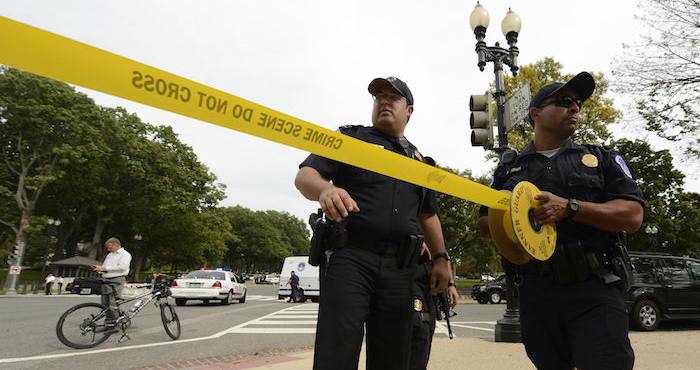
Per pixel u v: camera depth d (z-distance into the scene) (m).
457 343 6.36
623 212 2.04
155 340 7.30
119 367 5.12
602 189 2.25
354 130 2.35
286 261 22.09
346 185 2.12
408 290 2.08
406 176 1.79
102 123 33.19
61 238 38.22
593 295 2.05
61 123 30.06
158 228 40.91
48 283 25.89
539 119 2.46
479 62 7.80
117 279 7.12
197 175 39.62
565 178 2.28
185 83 1.24
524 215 1.94
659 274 9.42
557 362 2.19
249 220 86.81
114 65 1.12
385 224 2.03
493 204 2.11
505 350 5.60
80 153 30.77
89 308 6.71
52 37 1.03
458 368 4.41
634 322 8.95
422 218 2.54
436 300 2.87
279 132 1.44
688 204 24.83
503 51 7.93
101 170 35.88
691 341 6.59
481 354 5.27
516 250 2.17
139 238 39.09
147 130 38.41
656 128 10.10
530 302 2.25
